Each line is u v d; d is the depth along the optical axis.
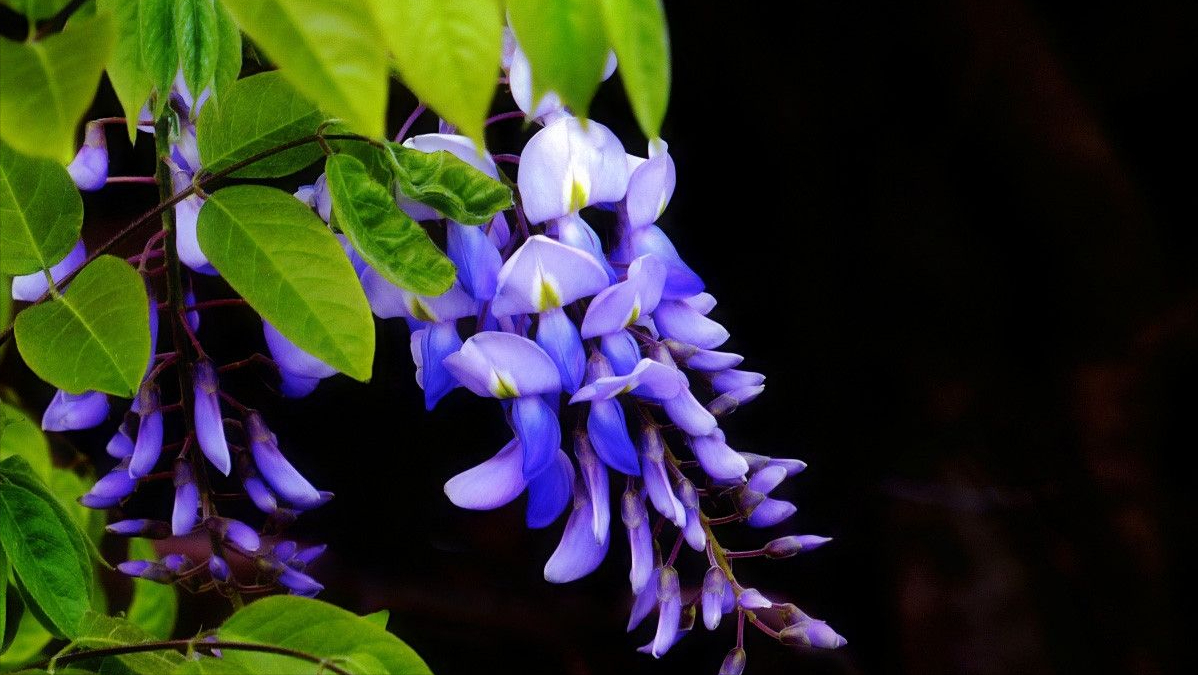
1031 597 1.08
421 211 0.63
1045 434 1.17
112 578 0.74
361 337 0.60
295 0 0.52
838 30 1.22
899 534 1.14
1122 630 1.08
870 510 1.17
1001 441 1.18
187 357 0.65
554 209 0.63
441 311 0.64
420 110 0.63
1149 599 1.09
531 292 0.62
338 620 0.59
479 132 0.53
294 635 0.59
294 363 0.65
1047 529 1.13
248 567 0.67
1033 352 1.21
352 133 0.61
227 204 0.61
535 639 1.05
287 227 0.60
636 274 0.62
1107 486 1.13
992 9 1.17
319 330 0.60
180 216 0.64
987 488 1.15
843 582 1.14
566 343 0.63
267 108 0.61
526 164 0.63
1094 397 1.16
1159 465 1.15
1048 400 1.18
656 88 0.54
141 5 0.60
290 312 0.60
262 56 0.65
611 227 0.64
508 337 0.62
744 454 0.65
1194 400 1.15
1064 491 1.15
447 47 0.52
